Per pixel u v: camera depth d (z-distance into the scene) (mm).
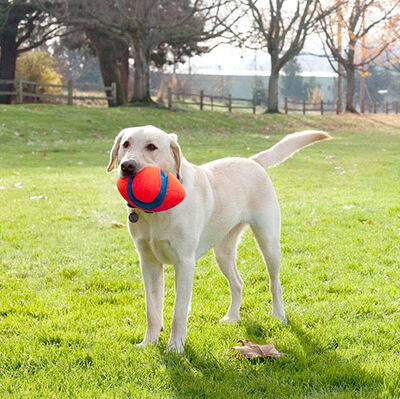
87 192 9719
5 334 3746
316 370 3217
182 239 3471
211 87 74938
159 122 23875
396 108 45281
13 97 32219
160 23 28219
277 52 33719
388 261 5547
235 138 20984
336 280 4969
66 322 3943
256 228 4199
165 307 4449
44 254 5898
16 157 14430
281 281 5020
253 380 3084
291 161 14719
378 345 3590
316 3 31672
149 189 3109
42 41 32344
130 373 3176
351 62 39781
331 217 7609
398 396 2867
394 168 13125
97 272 5332
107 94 32438
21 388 2945
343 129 28453
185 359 3361
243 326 3982
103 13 28562
